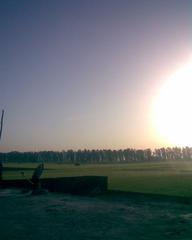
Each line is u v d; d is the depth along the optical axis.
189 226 15.60
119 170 74.50
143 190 31.23
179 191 30.20
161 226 15.75
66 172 63.62
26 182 35.28
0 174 38.12
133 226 15.82
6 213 20.06
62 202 24.80
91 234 14.25
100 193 29.95
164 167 94.56
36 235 14.23
